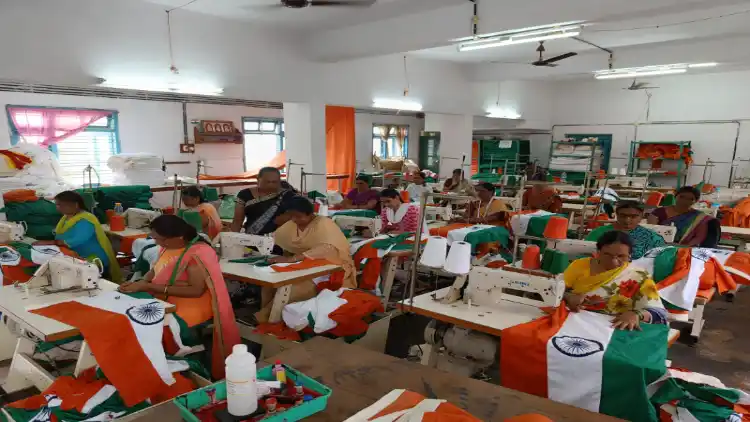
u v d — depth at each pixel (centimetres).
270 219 399
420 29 557
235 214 408
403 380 149
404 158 1204
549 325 214
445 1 507
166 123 862
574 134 1249
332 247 340
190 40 556
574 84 1241
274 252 381
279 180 407
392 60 820
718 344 371
